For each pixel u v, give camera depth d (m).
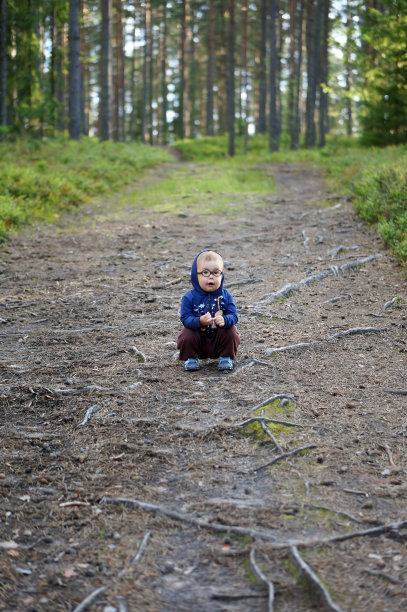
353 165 19.59
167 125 66.44
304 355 5.47
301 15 37.72
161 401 4.51
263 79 46.88
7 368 5.26
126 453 3.75
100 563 2.70
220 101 61.41
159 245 10.85
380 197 12.02
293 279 8.16
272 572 2.60
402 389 4.65
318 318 6.58
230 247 10.57
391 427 4.03
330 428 4.02
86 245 10.98
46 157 20.23
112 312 7.03
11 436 4.00
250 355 5.46
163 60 55.75
